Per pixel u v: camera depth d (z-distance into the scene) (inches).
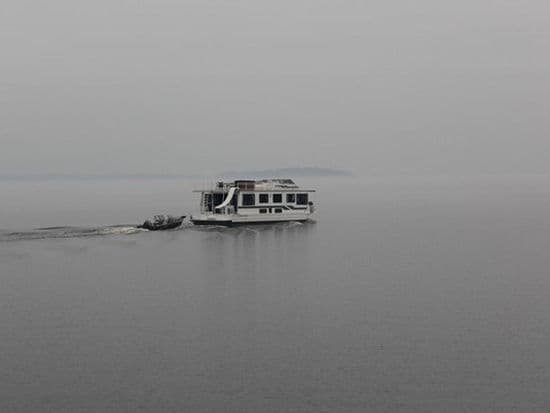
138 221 4849.9
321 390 1441.9
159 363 1595.7
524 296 2242.9
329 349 1688.0
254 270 2716.5
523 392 1423.5
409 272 2684.5
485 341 1742.1
